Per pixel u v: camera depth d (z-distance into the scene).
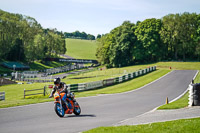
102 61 100.94
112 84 40.25
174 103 16.50
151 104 17.80
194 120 9.41
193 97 14.08
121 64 91.62
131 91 30.17
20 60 107.31
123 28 92.19
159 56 90.69
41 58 115.56
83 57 163.00
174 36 92.00
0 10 99.50
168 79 44.88
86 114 12.41
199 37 87.69
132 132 7.73
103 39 114.00
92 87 34.69
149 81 42.50
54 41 133.00
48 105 15.73
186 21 89.94
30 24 107.31
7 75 78.00
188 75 50.94
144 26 88.25
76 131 8.42
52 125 9.42
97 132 7.72
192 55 98.12
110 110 14.20
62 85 10.91
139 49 88.62
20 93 35.28
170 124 8.89
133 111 14.03
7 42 96.31
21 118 11.05
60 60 116.50
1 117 11.29
